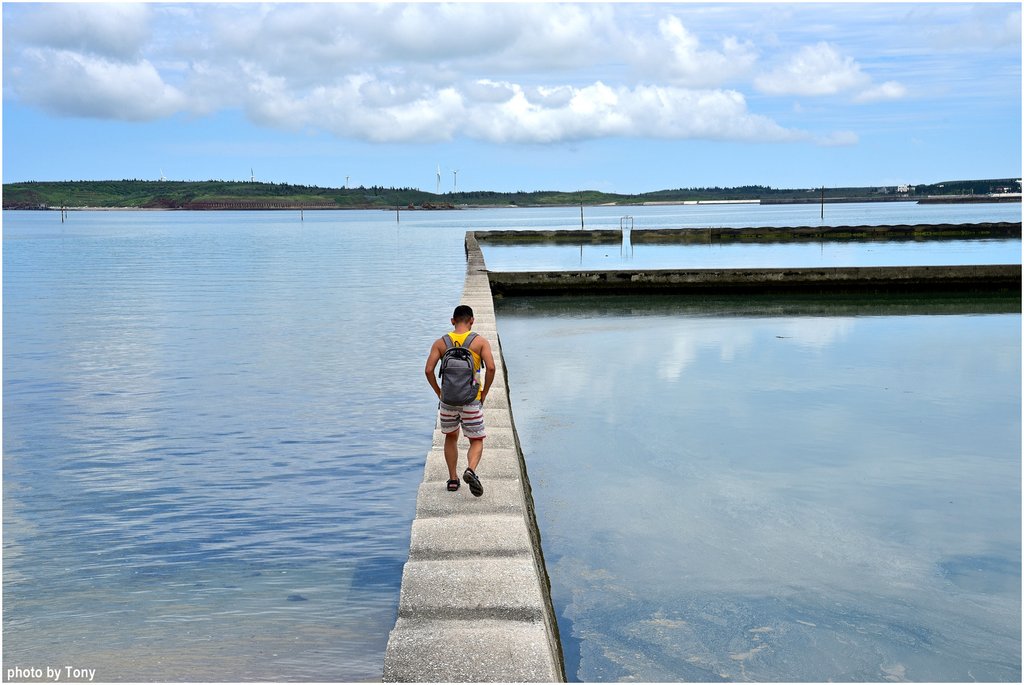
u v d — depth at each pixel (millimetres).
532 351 21766
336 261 58594
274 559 8773
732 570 8602
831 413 15047
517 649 5016
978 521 9898
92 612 7594
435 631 5246
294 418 14789
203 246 81562
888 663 6883
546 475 11711
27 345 22797
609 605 7875
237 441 13273
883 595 8047
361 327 26188
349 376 18562
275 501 10555
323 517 10008
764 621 7570
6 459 12266
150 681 6457
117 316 28984
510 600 5551
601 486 11219
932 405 15602
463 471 8031
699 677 6684
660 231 72000
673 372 18844
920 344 22281
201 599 7836
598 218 186500
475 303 22297
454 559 6223
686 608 7809
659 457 12516
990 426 14141
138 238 101938
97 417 14852
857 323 26281
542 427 14273
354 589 8078
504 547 6379
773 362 19922
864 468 11914
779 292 34750
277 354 21375
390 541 9273
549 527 9773
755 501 10594
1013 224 69375
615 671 6773
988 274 34156
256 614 7543
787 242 70250
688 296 34562
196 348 22312
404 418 14820
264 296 35625
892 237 70062
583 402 16062
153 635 7176
